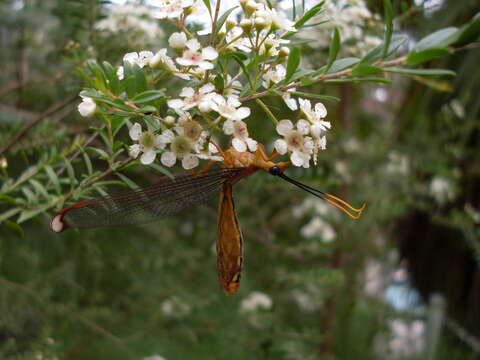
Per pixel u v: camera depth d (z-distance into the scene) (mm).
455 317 290
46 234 261
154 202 92
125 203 91
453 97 229
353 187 290
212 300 276
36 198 123
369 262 323
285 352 237
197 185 93
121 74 95
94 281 280
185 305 267
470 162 260
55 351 180
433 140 259
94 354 251
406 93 258
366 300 291
